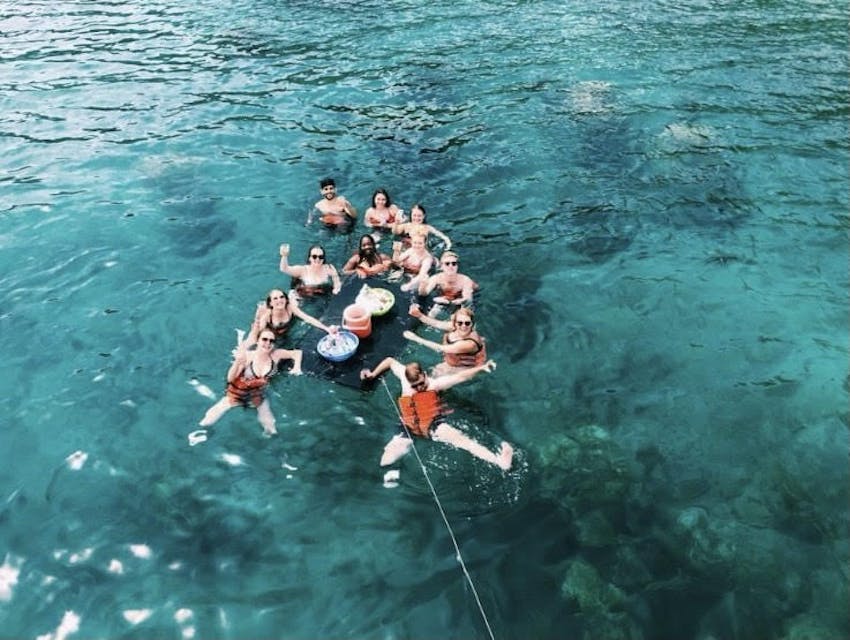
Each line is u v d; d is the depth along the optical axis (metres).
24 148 14.57
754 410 8.14
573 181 13.51
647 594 6.03
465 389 8.43
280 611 5.95
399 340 9.28
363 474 7.31
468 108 16.61
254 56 19.83
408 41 20.98
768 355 9.06
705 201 12.77
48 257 11.05
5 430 7.82
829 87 17.28
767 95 16.95
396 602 6.02
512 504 6.93
